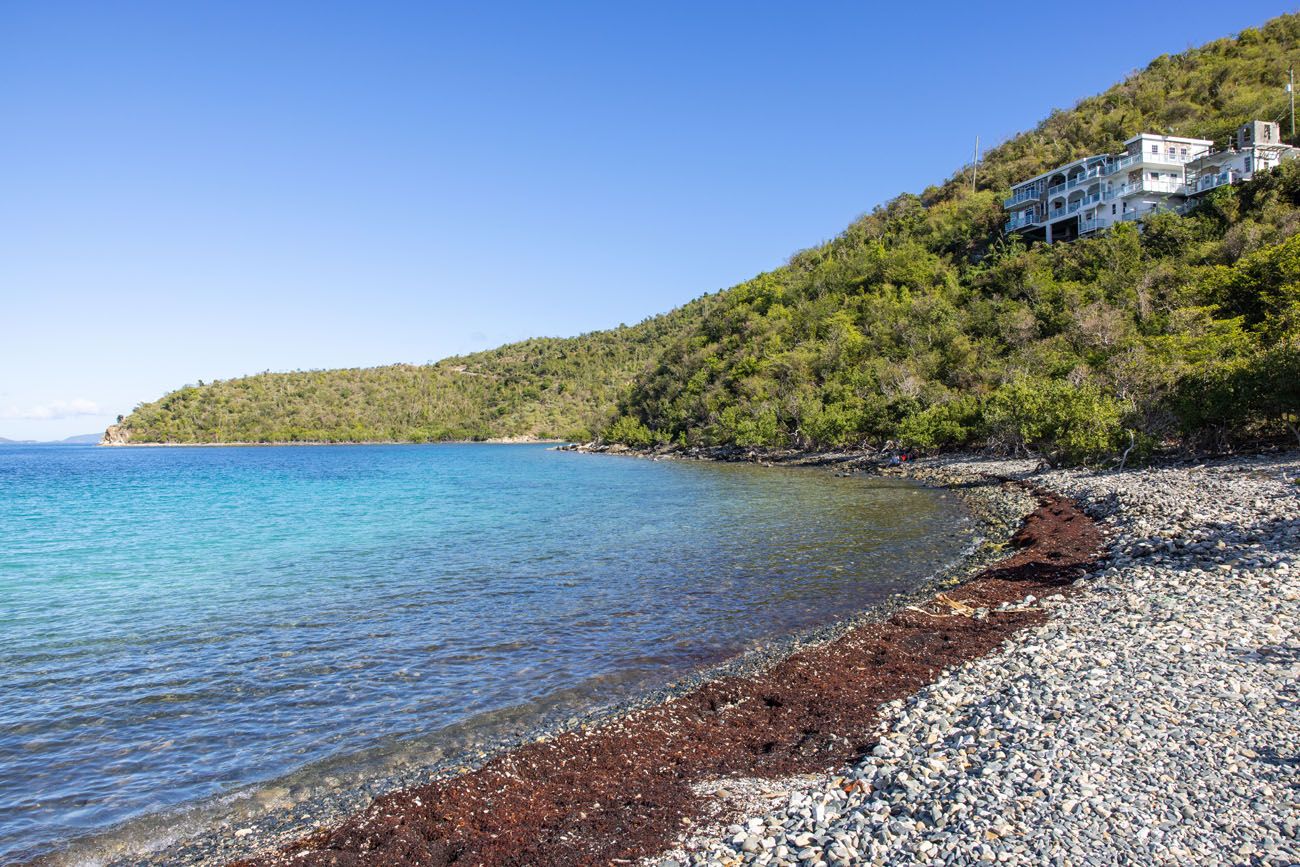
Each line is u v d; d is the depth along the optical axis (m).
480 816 8.89
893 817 7.50
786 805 8.45
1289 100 91.19
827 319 107.81
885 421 66.12
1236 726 8.48
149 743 11.81
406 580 23.70
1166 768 7.67
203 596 22.08
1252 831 6.36
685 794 9.15
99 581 24.88
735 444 98.19
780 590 21.08
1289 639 11.28
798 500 43.25
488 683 14.30
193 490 66.50
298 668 15.30
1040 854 6.32
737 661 15.20
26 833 9.29
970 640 14.26
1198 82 114.50
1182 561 17.42
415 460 128.00
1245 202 66.94
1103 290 66.69
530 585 22.53
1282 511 20.53
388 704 13.31
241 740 11.89
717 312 146.25
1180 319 50.25
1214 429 37.38
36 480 83.25
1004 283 84.12
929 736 9.66
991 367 66.88
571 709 12.97
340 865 8.05
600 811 8.87
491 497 53.44
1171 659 11.00
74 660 15.99
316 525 39.34
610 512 41.66
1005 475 45.41
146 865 8.56
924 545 27.02
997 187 119.31
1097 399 42.28
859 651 14.41
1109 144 107.19
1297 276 48.06
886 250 120.81
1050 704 9.88
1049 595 17.11
